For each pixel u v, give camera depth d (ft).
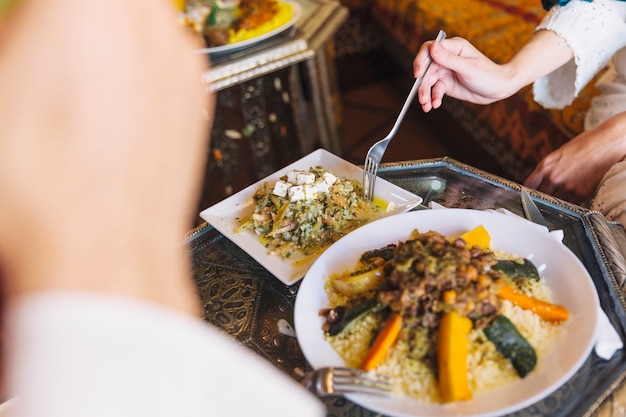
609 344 1.99
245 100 5.86
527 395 1.80
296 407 0.88
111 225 0.77
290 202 2.93
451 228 2.55
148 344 0.74
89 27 0.76
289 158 6.72
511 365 1.92
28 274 0.72
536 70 3.60
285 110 6.30
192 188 0.88
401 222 2.59
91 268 0.74
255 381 0.85
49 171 0.74
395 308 2.02
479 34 6.72
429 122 8.01
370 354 1.96
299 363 2.15
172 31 0.86
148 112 0.81
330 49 6.40
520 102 6.02
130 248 0.78
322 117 6.36
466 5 7.50
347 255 2.48
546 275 2.29
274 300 2.50
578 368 1.86
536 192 2.88
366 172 3.08
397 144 7.68
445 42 3.26
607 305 2.23
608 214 3.20
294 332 2.30
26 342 0.70
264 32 5.06
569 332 2.02
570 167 3.58
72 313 0.70
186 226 0.88
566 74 3.91
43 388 0.71
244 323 2.37
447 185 3.09
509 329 1.95
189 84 0.87
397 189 3.07
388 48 9.38
